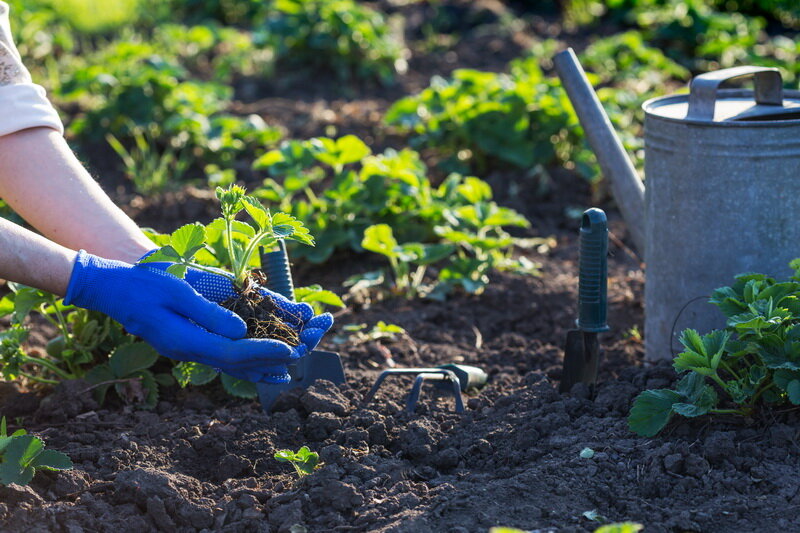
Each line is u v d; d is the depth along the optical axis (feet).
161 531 7.56
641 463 8.18
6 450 7.81
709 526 7.34
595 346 9.52
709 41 27.25
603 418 9.11
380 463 8.38
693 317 9.91
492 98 18.75
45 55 26.43
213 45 28.86
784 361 8.24
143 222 16.88
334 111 23.31
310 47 26.22
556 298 13.51
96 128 20.58
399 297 13.60
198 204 17.19
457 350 11.89
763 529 7.29
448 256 14.94
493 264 14.07
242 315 8.07
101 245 8.52
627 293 13.35
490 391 10.12
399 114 19.65
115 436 8.97
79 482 7.96
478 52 28.76
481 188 14.74
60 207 8.54
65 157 8.73
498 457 8.52
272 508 7.77
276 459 8.57
